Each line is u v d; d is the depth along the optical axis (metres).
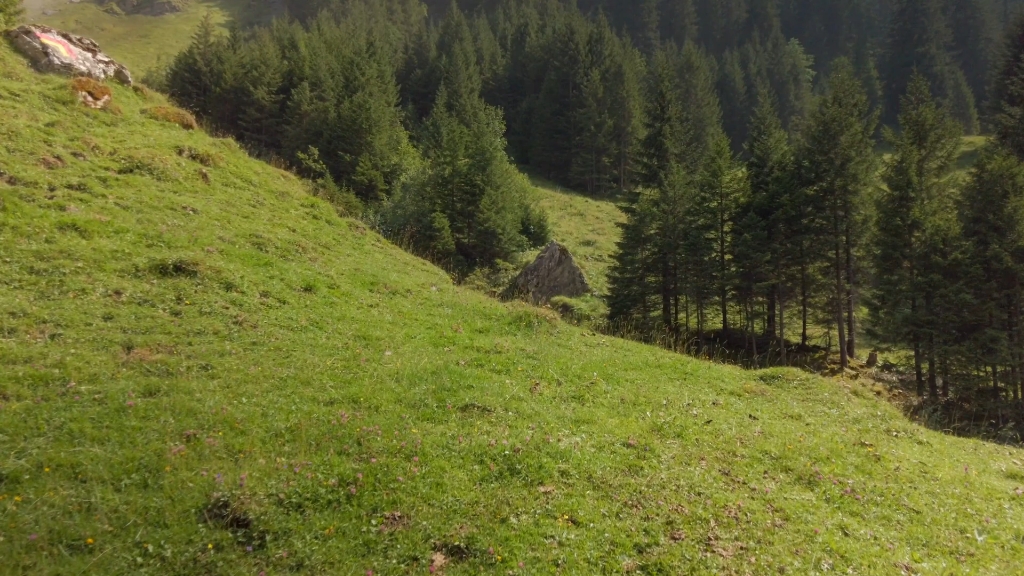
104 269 13.48
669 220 32.41
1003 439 23.09
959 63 91.56
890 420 15.56
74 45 25.58
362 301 16.91
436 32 103.25
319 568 7.12
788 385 16.95
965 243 27.03
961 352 26.58
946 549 9.19
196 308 13.20
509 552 7.71
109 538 7.02
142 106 25.56
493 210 35.53
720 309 36.34
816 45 111.38
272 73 57.91
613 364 15.96
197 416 9.46
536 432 10.91
